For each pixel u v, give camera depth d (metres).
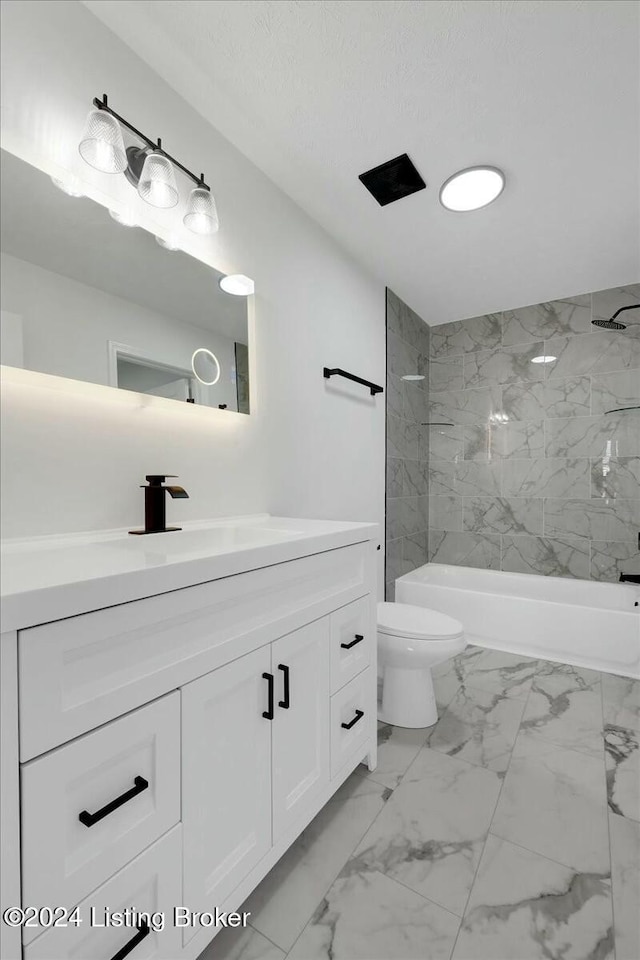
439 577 3.30
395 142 1.65
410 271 2.64
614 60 1.32
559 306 3.06
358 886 1.09
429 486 3.54
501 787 1.44
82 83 1.16
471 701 2.01
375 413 2.69
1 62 1.00
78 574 0.69
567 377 3.03
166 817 0.78
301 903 1.04
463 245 2.36
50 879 0.61
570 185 1.88
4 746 0.56
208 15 1.19
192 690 0.83
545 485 3.10
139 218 1.30
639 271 2.66
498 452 3.27
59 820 0.62
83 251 1.16
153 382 1.32
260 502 1.76
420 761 1.57
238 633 0.94
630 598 2.73
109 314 1.21
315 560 1.19
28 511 1.05
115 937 0.70
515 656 2.55
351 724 1.34
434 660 1.72
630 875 1.11
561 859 1.16
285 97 1.45
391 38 1.26
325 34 1.25
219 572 0.88
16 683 0.57
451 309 3.25
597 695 2.07
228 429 1.62
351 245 2.34
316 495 2.12
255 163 1.75
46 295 1.08
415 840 1.23
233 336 1.61
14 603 0.56
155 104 1.35
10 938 0.57
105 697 0.68
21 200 1.03
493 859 1.16
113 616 0.69
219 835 0.89
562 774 1.50
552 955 0.93
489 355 3.31
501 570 3.25
